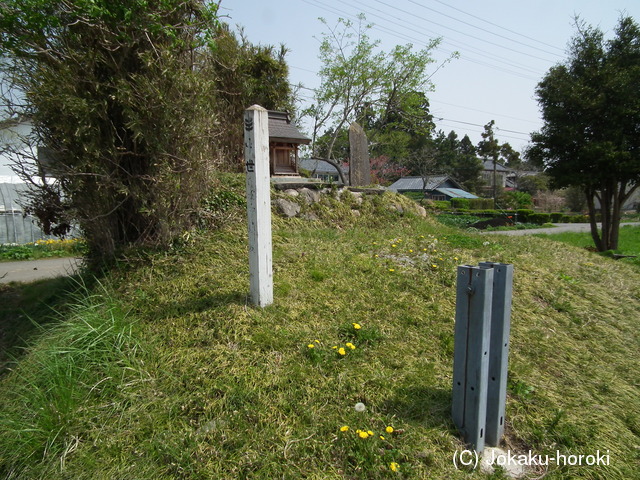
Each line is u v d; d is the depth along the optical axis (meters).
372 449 2.16
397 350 3.06
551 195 42.69
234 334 3.06
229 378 2.64
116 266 4.11
